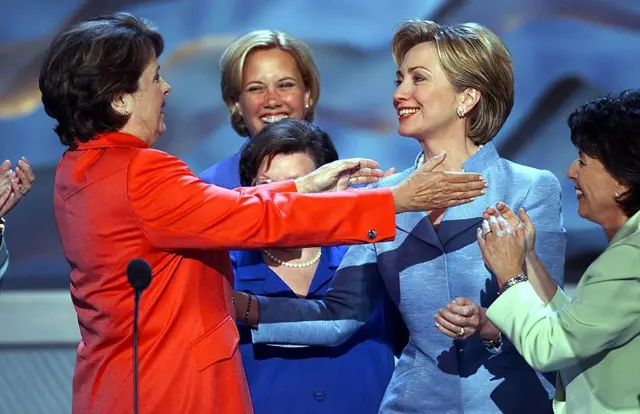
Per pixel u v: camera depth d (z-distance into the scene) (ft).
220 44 71.41
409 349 27.27
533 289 23.98
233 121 40.63
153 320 22.74
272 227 22.84
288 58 39.37
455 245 26.40
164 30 71.51
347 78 70.79
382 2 70.18
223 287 23.99
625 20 67.97
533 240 24.43
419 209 24.08
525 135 69.10
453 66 26.35
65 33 23.03
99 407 22.89
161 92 23.95
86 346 23.80
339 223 23.32
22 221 71.46
